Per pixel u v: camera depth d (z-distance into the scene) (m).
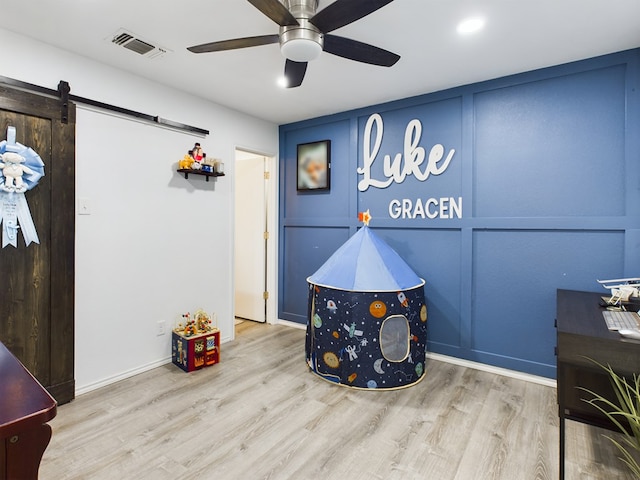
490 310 2.97
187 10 1.97
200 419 2.24
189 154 3.21
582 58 2.51
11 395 0.91
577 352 1.52
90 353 2.60
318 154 3.93
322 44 1.83
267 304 4.39
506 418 2.26
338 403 2.44
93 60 2.56
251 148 3.91
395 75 2.81
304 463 1.84
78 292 2.53
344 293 2.68
